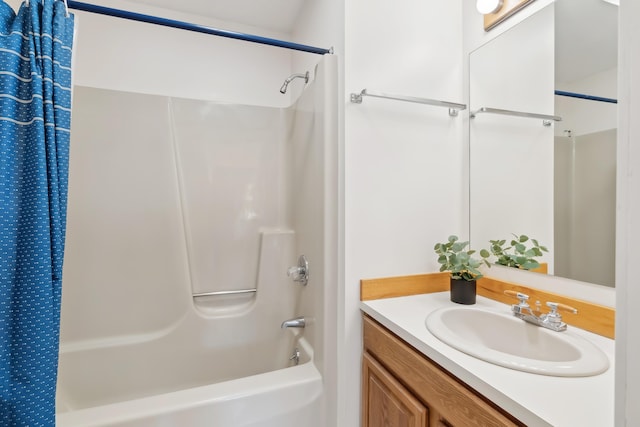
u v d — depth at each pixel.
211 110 1.82
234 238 1.84
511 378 0.68
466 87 1.39
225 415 1.01
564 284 1.02
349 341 1.22
